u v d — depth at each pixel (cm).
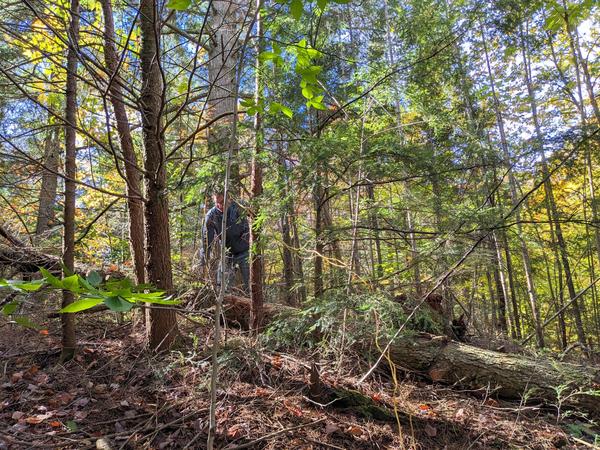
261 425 264
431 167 329
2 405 272
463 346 355
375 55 440
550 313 944
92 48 354
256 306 384
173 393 297
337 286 319
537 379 320
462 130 396
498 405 316
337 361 330
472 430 280
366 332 304
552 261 958
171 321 351
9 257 416
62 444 232
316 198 351
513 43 563
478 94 685
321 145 305
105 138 496
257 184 365
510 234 401
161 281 341
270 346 346
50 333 384
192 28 500
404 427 277
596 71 739
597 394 287
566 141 350
